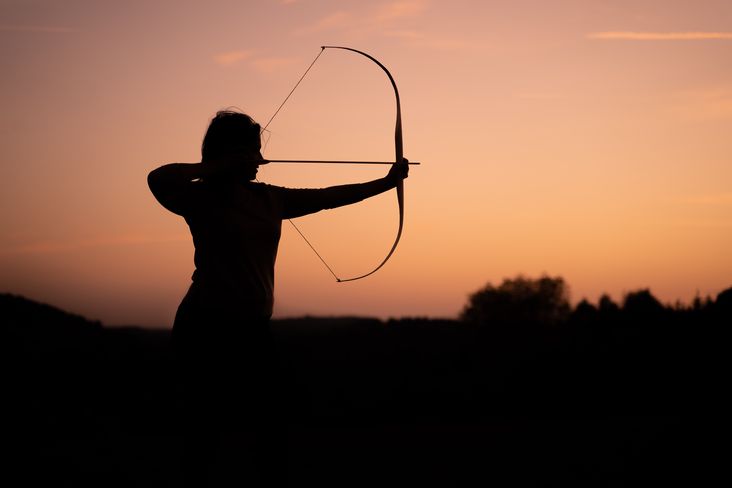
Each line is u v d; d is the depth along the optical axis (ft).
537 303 162.40
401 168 10.82
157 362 74.95
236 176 9.25
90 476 17.07
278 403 8.80
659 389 65.21
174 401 52.85
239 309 8.60
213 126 9.30
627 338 90.48
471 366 89.86
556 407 67.62
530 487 17.31
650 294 117.50
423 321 124.88
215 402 8.64
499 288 163.53
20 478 16.48
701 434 21.40
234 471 17.53
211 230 8.72
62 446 21.03
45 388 51.78
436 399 70.49
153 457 19.99
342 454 22.29
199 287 8.70
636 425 27.76
